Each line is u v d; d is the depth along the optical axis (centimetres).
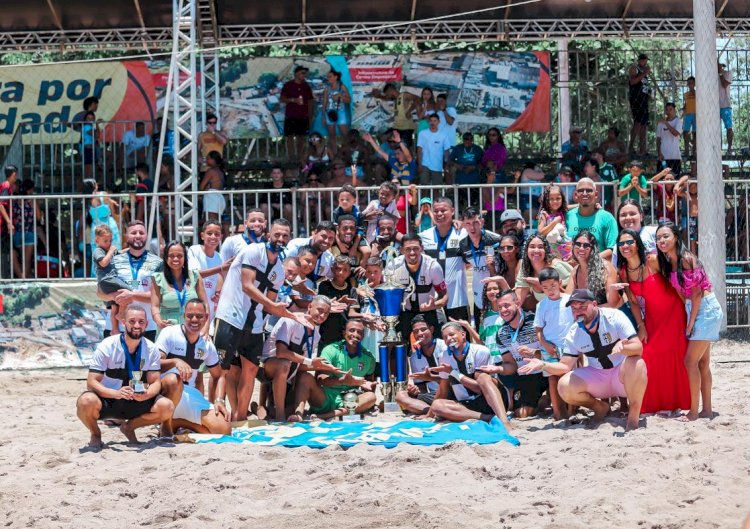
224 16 1736
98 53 2233
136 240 1002
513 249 1007
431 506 625
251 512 625
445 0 1712
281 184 1599
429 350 976
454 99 1794
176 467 745
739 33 1833
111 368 816
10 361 1336
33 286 1347
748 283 1611
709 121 1313
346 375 977
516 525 589
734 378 1120
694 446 745
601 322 836
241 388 946
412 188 1313
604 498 632
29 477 730
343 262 1008
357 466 732
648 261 876
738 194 1786
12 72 1759
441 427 869
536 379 935
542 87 1797
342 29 1780
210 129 1673
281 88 1784
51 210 1739
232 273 930
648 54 2083
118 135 1769
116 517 628
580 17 1766
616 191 1345
